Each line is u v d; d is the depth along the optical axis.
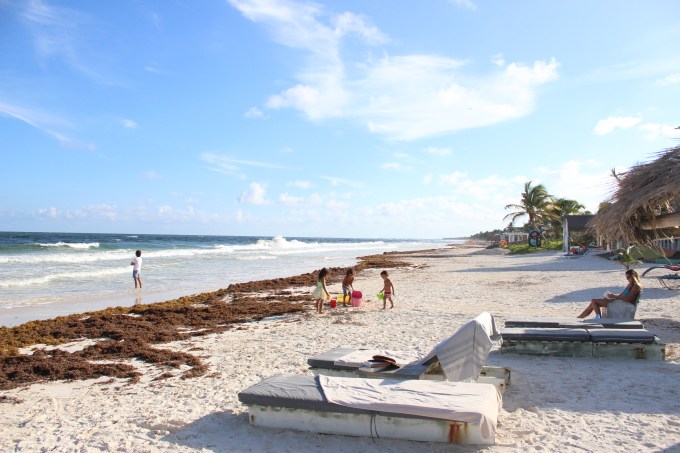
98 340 11.39
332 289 21.73
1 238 84.06
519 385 6.85
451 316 13.01
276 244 94.00
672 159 8.46
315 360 6.72
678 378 7.02
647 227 9.78
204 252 57.69
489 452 4.71
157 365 8.88
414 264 40.53
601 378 7.12
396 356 6.96
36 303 17.34
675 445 4.79
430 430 4.93
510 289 19.42
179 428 5.58
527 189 68.56
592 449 4.75
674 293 16.34
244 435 5.32
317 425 5.28
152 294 20.28
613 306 10.23
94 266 32.38
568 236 48.75
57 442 5.29
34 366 8.69
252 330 12.20
